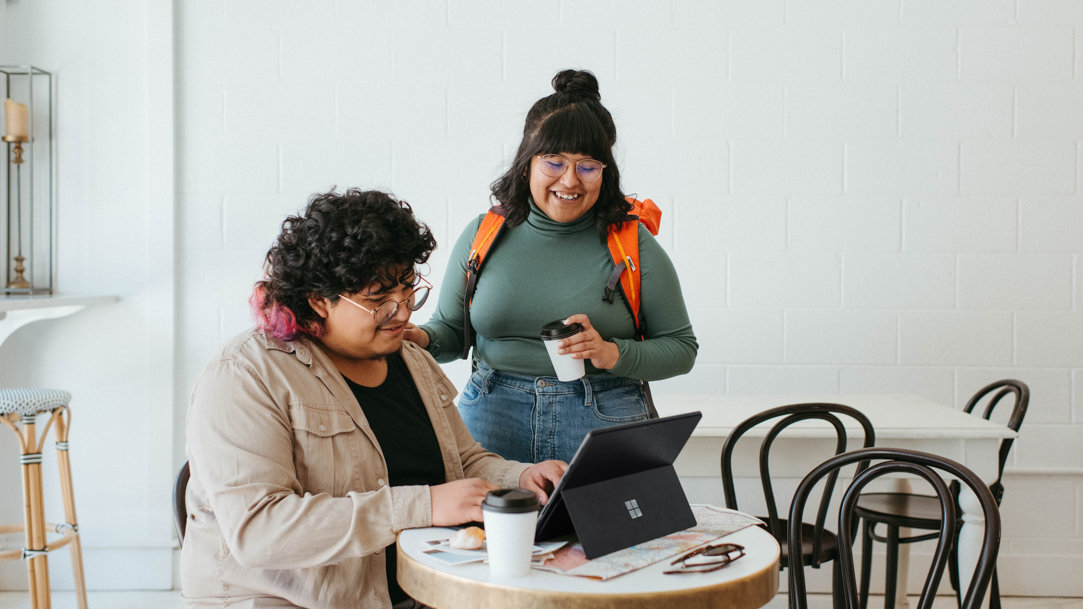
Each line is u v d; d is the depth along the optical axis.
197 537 1.35
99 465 3.15
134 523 3.15
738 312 3.10
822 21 3.05
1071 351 3.05
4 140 3.04
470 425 1.96
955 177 3.04
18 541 3.16
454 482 1.32
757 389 3.10
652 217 2.11
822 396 3.04
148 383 3.13
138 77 3.11
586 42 3.09
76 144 3.12
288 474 1.30
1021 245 3.04
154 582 3.16
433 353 2.03
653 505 1.32
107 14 3.11
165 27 3.08
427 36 3.10
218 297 3.14
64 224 3.14
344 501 1.26
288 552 1.22
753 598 1.12
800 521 1.55
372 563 1.37
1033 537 3.09
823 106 3.06
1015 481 3.09
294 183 3.13
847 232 3.07
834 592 2.19
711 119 3.08
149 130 3.09
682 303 1.97
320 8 3.10
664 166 3.09
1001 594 3.10
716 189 3.09
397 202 1.41
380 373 1.53
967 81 3.03
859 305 3.08
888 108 3.05
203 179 3.13
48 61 3.12
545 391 1.87
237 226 3.13
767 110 3.07
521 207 1.91
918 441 2.39
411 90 3.11
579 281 1.88
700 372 3.11
